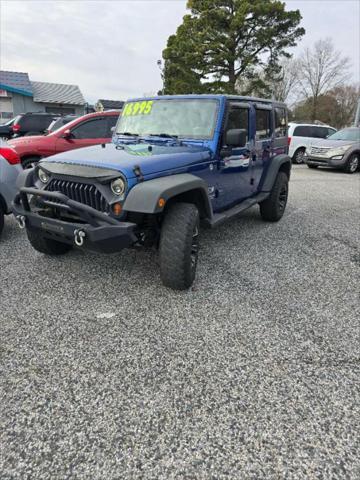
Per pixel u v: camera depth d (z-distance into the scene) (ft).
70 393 6.91
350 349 8.45
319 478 5.38
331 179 36.09
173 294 10.73
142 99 13.91
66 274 11.92
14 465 5.49
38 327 8.99
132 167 9.29
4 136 45.14
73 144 24.95
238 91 92.94
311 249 15.07
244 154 14.29
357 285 11.82
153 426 6.22
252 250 14.74
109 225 8.99
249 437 6.05
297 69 167.12
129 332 8.87
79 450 5.75
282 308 10.18
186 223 9.94
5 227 17.07
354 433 6.17
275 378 7.43
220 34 83.41
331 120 170.09
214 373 7.53
